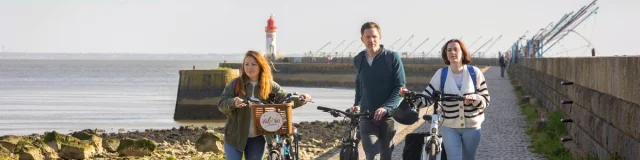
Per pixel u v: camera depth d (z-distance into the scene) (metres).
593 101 12.45
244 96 8.37
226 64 96.56
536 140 15.99
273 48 109.06
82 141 18.97
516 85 40.66
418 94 9.28
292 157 8.60
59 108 50.03
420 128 17.95
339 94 75.56
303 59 106.56
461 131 9.42
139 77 119.81
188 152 18.92
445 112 9.43
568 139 14.70
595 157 11.80
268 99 8.41
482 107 9.33
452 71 9.47
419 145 9.73
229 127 8.38
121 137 26.12
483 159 13.75
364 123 9.88
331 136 23.36
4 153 17.70
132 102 56.88
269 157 8.24
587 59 13.49
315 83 94.69
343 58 103.56
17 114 44.91
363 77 9.99
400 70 9.86
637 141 9.26
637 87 9.45
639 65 9.36
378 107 9.94
